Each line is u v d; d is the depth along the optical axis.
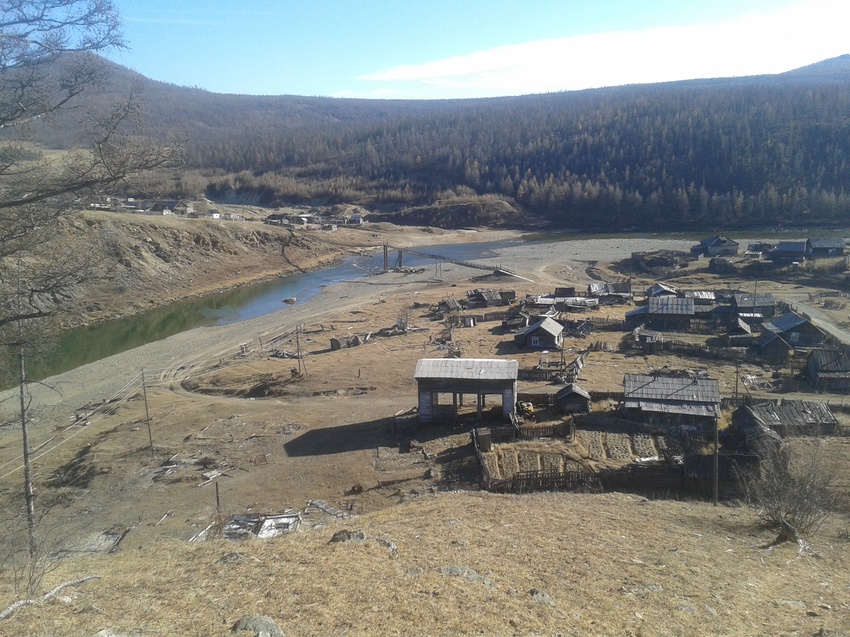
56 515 37.19
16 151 15.59
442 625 15.55
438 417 49.03
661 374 57.31
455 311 91.00
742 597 19.19
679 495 36.44
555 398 50.28
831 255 113.12
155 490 40.47
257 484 40.66
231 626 14.80
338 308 99.31
